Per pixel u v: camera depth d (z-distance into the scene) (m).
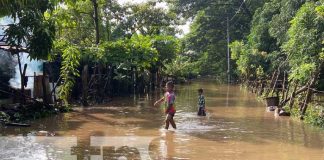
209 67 58.12
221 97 26.94
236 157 10.00
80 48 22.86
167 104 13.84
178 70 47.16
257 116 17.19
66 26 22.44
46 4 16.05
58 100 18.88
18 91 16.70
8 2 14.00
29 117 15.82
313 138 12.27
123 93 27.64
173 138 12.27
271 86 24.66
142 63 25.69
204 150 10.71
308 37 15.53
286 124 14.88
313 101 16.44
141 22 35.50
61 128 13.83
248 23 50.62
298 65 16.83
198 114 17.44
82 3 27.28
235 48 39.91
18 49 16.28
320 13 15.19
